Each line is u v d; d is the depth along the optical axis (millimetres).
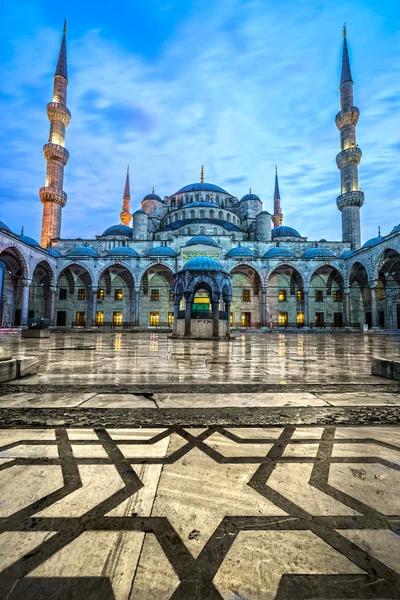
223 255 46906
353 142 49906
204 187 59875
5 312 37750
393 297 40875
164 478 2180
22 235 40531
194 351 12414
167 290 47656
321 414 3729
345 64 52156
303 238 55031
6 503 1849
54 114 50781
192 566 1372
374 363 6688
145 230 50750
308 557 1439
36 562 1395
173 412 3789
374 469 2340
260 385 5445
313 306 48125
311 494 1979
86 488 2033
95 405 4082
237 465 2393
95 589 1245
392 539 1568
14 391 4887
